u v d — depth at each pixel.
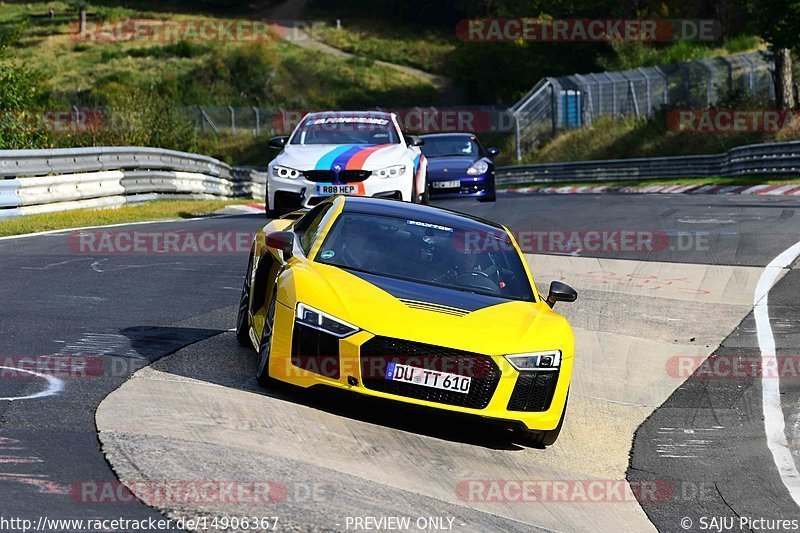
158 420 10.23
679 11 112.31
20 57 134.88
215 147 105.50
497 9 130.12
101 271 20.25
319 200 27.25
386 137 29.42
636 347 17.59
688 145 71.12
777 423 13.80
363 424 11.38
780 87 66.75
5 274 19.03
